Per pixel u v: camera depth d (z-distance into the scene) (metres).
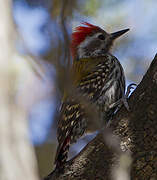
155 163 9.71
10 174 6.07
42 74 8.68
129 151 9.87
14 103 6.52
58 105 7.66
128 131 10.03
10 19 6.82
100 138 10.29
